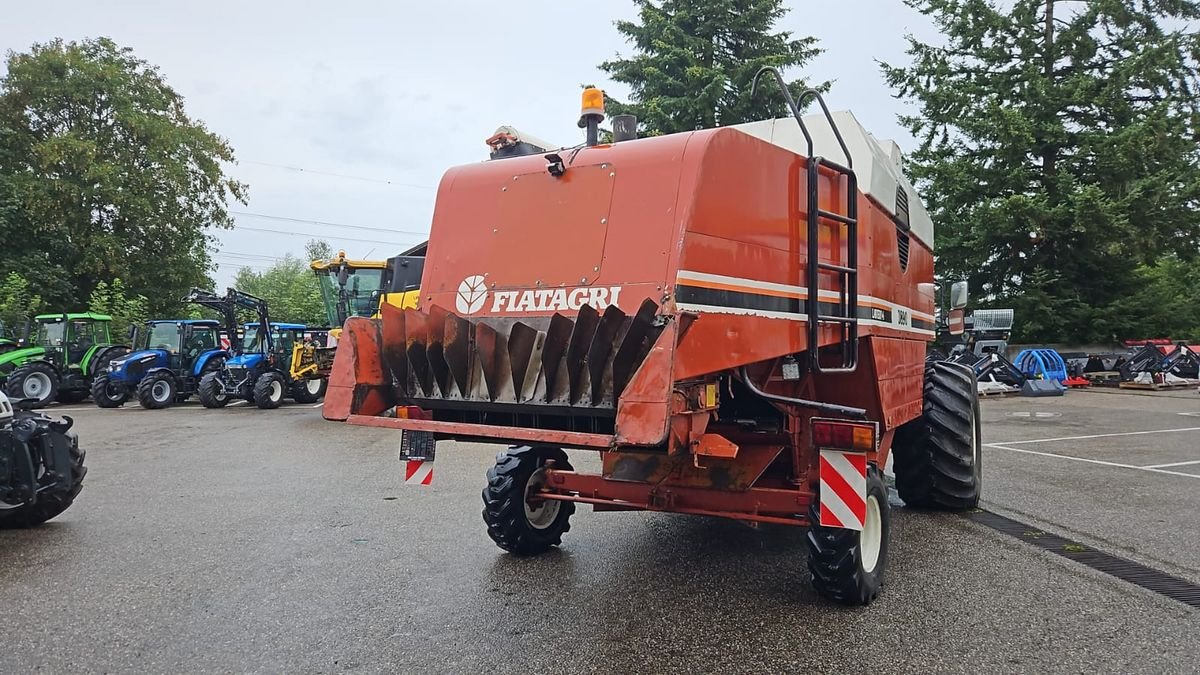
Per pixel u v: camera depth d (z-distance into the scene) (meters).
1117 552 5.15
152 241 29.28
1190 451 9.73
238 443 11.29
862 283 4.66
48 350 18.66
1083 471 8.34
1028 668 3.31
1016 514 6.29
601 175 3.89
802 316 4.10
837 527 3.77
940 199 24.73
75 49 28.77
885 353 5.02
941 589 4.37
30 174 26.62
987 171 23.42
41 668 3.37
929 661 3.38
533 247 4.00
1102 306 23.70
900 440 6.29
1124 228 21.36
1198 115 22.67
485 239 4.19
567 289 3.80
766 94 22.75
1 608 4.16
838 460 3.76
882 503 4.32
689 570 4.73
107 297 25.91
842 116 5.07
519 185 4.18
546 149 5.11
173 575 4.75
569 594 4.29
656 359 3.15
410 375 3.91
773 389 4.29
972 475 6.18
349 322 3.92
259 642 3.65
